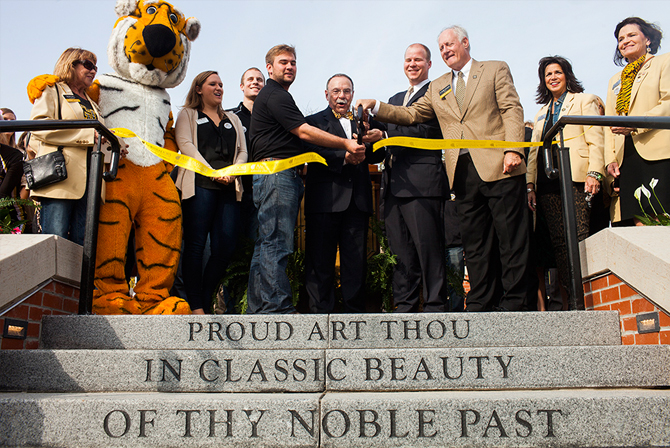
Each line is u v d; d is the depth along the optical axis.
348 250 4.71
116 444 2.65
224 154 4.96
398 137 4.20
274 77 4.73
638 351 3.00
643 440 2.60
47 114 3.97
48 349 3.28
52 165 3.87
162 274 4.32
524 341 3.31
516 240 4.29
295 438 2.65
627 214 4.58
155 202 4.41
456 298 5.62
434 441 2.63
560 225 4.63
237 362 3.04
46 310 3.49
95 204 3.73
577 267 3.61
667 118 3.21
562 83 5.04
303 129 4.42
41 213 4.04
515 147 4.19
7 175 5.32
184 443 2.65
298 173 5.18
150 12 4.56
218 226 4.91
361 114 4.50
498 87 4.50
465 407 2.66
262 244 4.38
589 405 2.64
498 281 4.62
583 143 4.79
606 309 3.64
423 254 4.48
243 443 2.65
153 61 4.49
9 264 3.11
